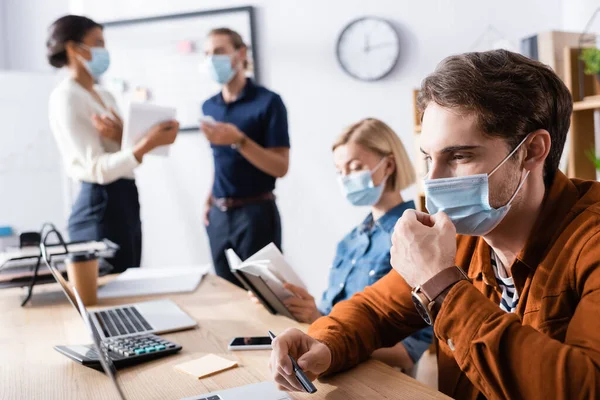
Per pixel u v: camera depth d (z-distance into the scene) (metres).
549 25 3.54
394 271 1.23
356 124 1.80
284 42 3.65
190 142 3.75
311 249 3.74
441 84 0.93
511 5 3.55
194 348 1.21
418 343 1.45
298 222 3.74
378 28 3.57
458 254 1.14
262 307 1.56
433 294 0.89
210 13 3.66
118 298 1.74
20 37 3.77
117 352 1.16
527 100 0.91
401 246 0.95
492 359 0.81
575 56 2.50
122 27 3.73
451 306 0.86
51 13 3.77
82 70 2.56
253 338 1.25
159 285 1.88
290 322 1.41
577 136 2.50
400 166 1.76
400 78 3.61
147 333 1.32
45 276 1.76
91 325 0.92
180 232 3.81
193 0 3.69
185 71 3.71
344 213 3.71
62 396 0.97
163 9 3.72
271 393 0.94
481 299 0.86
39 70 3.79
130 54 3.74
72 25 2.50
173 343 1.21
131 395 0.97
